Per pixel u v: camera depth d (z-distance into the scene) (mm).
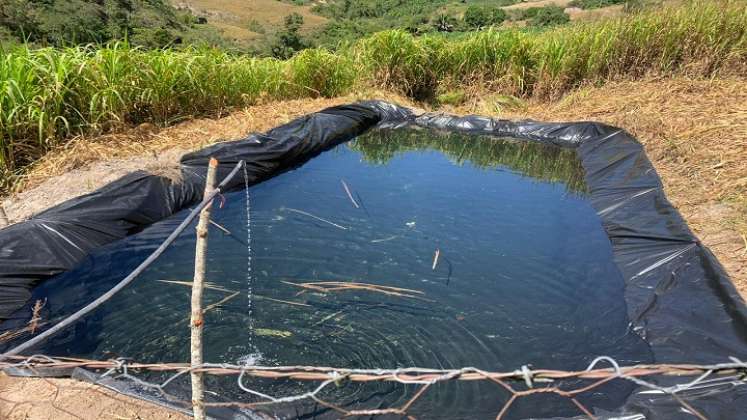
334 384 2654
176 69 6234
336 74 8953
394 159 6781
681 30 8008
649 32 8188
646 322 3145
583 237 4492
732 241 3750
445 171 6344
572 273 3887
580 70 8766
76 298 3348
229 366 1768
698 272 3391
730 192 4438
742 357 2590
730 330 2797
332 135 7102
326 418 2398
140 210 4340
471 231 4574
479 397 2613
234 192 5199
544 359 2949
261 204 4945
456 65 9328
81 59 5320
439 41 9266
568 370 2846
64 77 4988
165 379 2547
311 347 2977
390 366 2848
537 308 3441
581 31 8742
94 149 5074
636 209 4645
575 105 8242
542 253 4199
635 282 3650
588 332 3184
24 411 2232
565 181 6051
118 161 5023
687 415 2146
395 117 8562
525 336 3148
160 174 4719
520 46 8852
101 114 5320
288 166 6156
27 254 3502
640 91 7871
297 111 7633
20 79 4691
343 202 5113
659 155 5594
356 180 5801
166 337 3006
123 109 5648
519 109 8734
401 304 3426
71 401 2303
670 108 6816
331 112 7613
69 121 5246
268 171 5719
